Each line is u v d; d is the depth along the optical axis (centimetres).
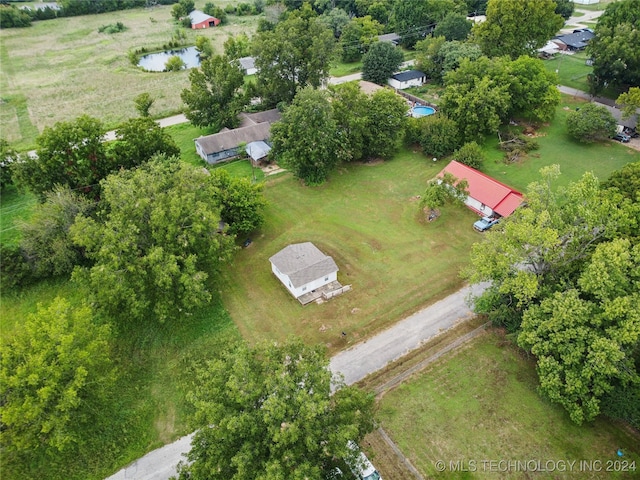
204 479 2436
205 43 11038
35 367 2897
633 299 2950
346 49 10169
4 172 5912
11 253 4466
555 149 6469
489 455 2998
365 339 3844
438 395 3369
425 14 10750
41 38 13012
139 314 3788
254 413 2422
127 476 2966
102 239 3853
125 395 3444
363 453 2877
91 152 5156
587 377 2922
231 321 4053
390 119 6144
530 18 7994
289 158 5756
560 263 3622
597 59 7331
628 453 2975
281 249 4872
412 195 5641
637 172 4322
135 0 16438
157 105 8488
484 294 3728
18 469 3009
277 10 12256
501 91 6372
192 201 4081
